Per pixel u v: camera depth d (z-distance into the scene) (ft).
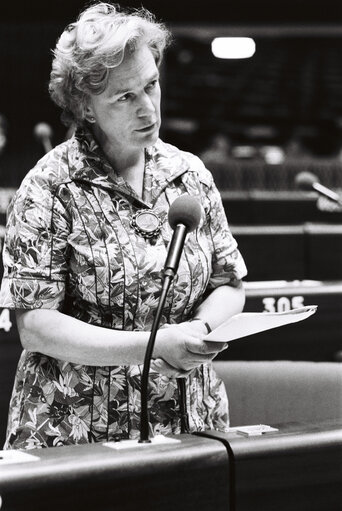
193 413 11.59
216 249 12.04
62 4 53.62
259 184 55.93
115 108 10.92
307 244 25.70
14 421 11.34
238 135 87.40
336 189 57.21
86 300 11.21
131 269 11.10
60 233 11.09
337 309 21.42
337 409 14.48
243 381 14.98
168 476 8.61
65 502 8.16
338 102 87.04
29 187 11.14
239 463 8.93
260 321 9.51
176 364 10.37
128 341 10.50
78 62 10.80
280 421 14.76
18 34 55.16
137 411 11.23
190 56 83.56
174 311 11.46
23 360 11.50
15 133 55.93
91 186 11.26
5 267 11.24
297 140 87.86
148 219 11.32
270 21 54.95
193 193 11.76
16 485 7.95
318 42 84.02
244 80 85.76
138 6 46.01
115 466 8.39
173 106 85.35
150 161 11.77
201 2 54.08
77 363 10.90
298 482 9.19
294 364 14.92
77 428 11.12
